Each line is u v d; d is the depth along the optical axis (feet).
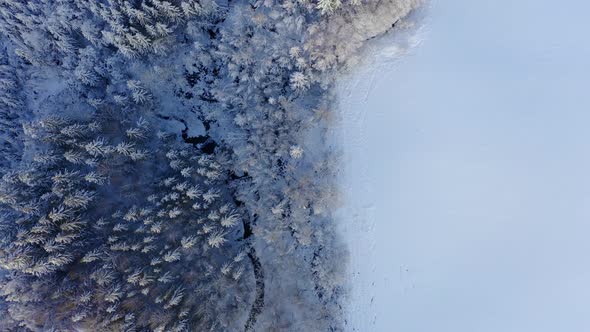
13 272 93.50
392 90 101.65
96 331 88.22
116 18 100.37
